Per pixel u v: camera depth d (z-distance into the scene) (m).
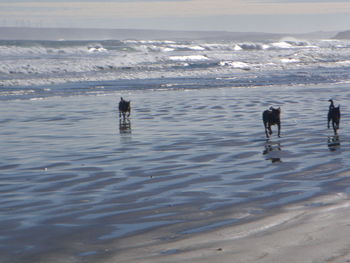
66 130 17.94
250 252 6.08
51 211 8.41
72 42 104.69
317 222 7.23
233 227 7.27
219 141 15.18
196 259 5.94
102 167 11.84
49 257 6.41
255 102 26.00
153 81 42.09
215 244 6.51
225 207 8.41
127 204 8.76
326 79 42.38
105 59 60.81
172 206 8.57
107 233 7.27
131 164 12.14
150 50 99.88
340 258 5.68
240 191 9.45
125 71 52.28
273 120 15.78
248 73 51.94
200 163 12.13
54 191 9.73
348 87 34.66
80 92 33.00
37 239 7.07
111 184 10.23
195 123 19.12
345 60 74.06
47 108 24.89
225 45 119.62
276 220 7.50
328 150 13.38
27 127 18.77
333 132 16.38
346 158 12.24
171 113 22.30
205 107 24.23
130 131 17.52
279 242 6.41
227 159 12.55
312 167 11.34
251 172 11.03
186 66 61.19
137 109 23.94
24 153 13.75
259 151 13.49
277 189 9.50
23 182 10.49
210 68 57.84
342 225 6.99
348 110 22.11
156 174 11.05
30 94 31.81
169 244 6.65
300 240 6.43
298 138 15.39
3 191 9.77
